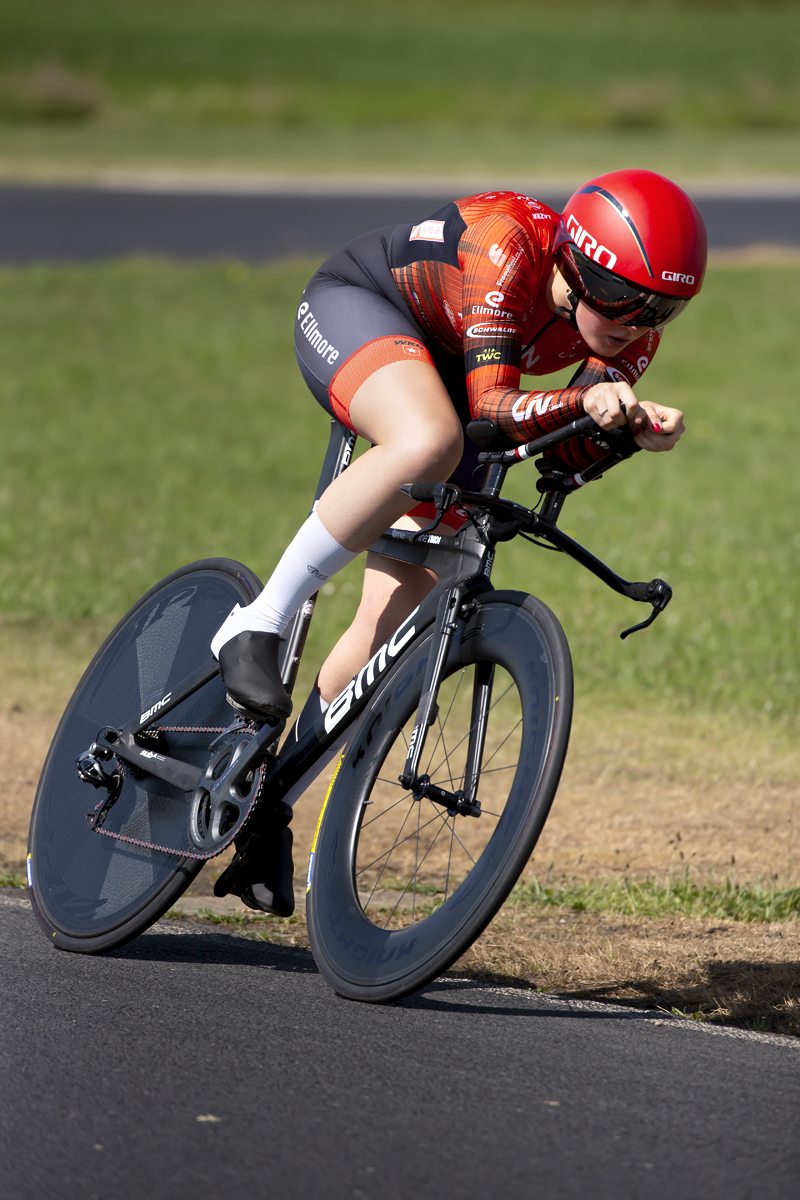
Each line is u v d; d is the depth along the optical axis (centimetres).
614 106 13350
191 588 1182
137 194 8888
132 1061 840
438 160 10669
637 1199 692
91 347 4894
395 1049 869
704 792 1644
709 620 2305
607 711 1947
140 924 1049
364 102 13538
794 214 8562
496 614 942
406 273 1000
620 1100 804
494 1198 690
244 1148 735
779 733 1873
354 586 2511
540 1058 865
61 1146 735
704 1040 912
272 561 2562
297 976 1023
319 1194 691
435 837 1512
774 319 5688
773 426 4128
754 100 13912
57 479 3222
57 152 10688
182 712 1126
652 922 1222
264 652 994
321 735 1031
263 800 1029
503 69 15425
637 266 859
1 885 1257
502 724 1909
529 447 858
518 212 947
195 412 4084
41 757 1697
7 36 15850
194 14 18912
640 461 3675
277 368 4741
